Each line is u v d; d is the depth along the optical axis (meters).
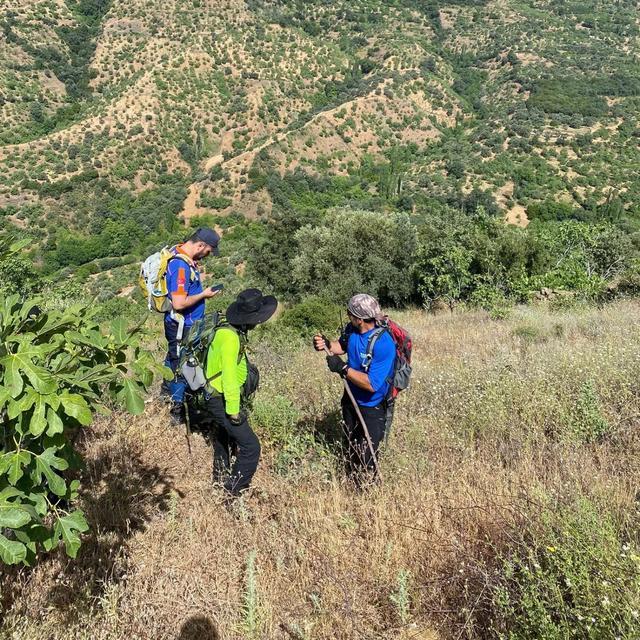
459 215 25.91
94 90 156.38
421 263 20.88
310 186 109.94
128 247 98.81
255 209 101.38
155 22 171.50
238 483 3.38
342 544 2.74
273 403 4.68
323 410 4.65
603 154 100.25
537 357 6.12
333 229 26.06
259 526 2.98
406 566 2.60
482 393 4.74
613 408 4.29
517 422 4.25
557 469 3.24
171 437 4.34
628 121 113.75
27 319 2.16
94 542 2.94
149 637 2.26
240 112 142.88
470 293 19.83
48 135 129.50
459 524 2.77
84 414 1.86
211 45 158.12
